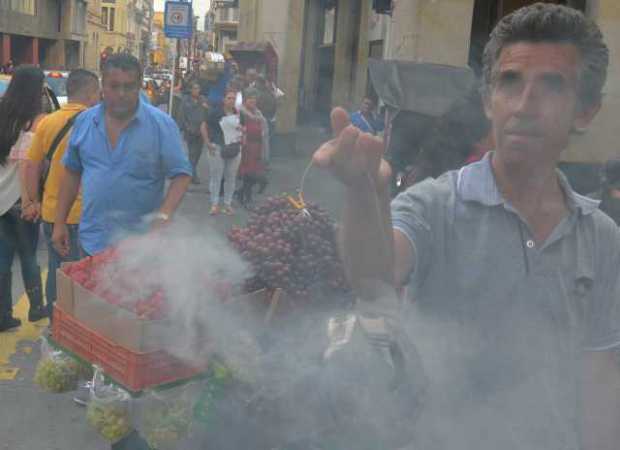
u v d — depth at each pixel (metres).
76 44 32.44
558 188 1.11
